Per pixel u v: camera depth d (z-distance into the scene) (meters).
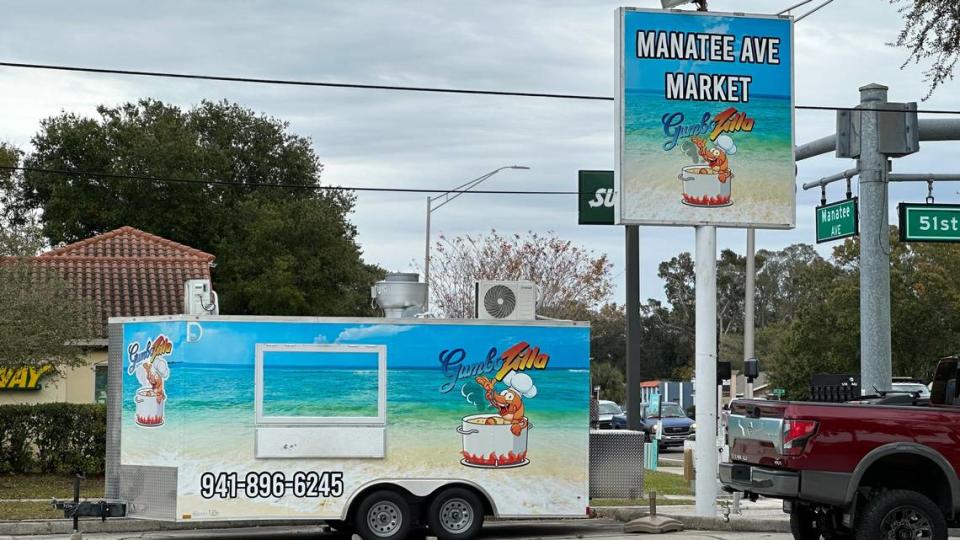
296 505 16.44
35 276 28.34
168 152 59.53
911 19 19.44
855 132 20.31
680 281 101.19
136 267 36.28
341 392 16.64
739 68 19.36
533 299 17.67
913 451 13.51
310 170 68.69
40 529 18.83
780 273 106.12
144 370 16.72
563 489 17.36
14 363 25.00
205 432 16.25
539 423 17.34
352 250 62.78
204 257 37.91
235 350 16.39
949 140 20.86
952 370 14.57
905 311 47.88
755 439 14.13
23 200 61.44
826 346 50.44
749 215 19.27
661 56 19.11
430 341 17.00
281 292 57.41
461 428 17.00
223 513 16.23
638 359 24.78
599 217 25.09
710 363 19.05
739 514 19.53
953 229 20.06
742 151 19.30
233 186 64.50
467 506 17.00
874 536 13.34
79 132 59.78
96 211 58.72
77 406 26.88
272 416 16.42
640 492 18.44
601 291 49.81
